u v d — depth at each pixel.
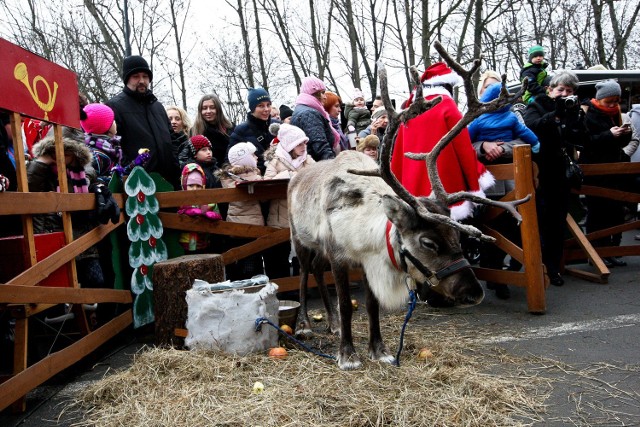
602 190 5.85
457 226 2.91
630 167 5.81
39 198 3.22
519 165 4.43
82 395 3.29
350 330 3.52
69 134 4.13
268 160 5.46
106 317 4.52
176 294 3.97
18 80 3.17
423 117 4.55
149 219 4.62
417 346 3.79
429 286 3.18
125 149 5.02
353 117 7.92
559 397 2.98
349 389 3.06
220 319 3.65
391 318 4.57
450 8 11.16
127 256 4.57
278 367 3.44
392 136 3.05
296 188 4.35
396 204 3.09
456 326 4.31
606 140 5.90
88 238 3.86
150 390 3.17
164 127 5.24
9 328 3.85
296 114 5.67
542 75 5.77
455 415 2.75
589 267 6.11
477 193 4.49
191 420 2.78
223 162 6.23
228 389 3.12
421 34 11.70
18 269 3.22
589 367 3.37
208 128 6.23
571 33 15.96
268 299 3.80
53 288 3.29
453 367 3.40
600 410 2.82
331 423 2.72
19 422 3.01
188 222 4.85
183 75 14.55
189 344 3.68
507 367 3.42
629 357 3.49
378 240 3.37
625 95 8.57
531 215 4.46
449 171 4.49
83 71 14.72
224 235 5.29
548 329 4.13
